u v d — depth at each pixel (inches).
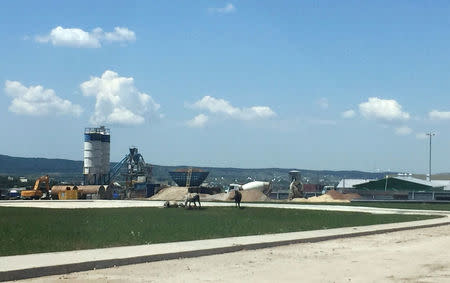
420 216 1998.0
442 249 957.2
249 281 601.0
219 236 1091.3
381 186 4864.7
